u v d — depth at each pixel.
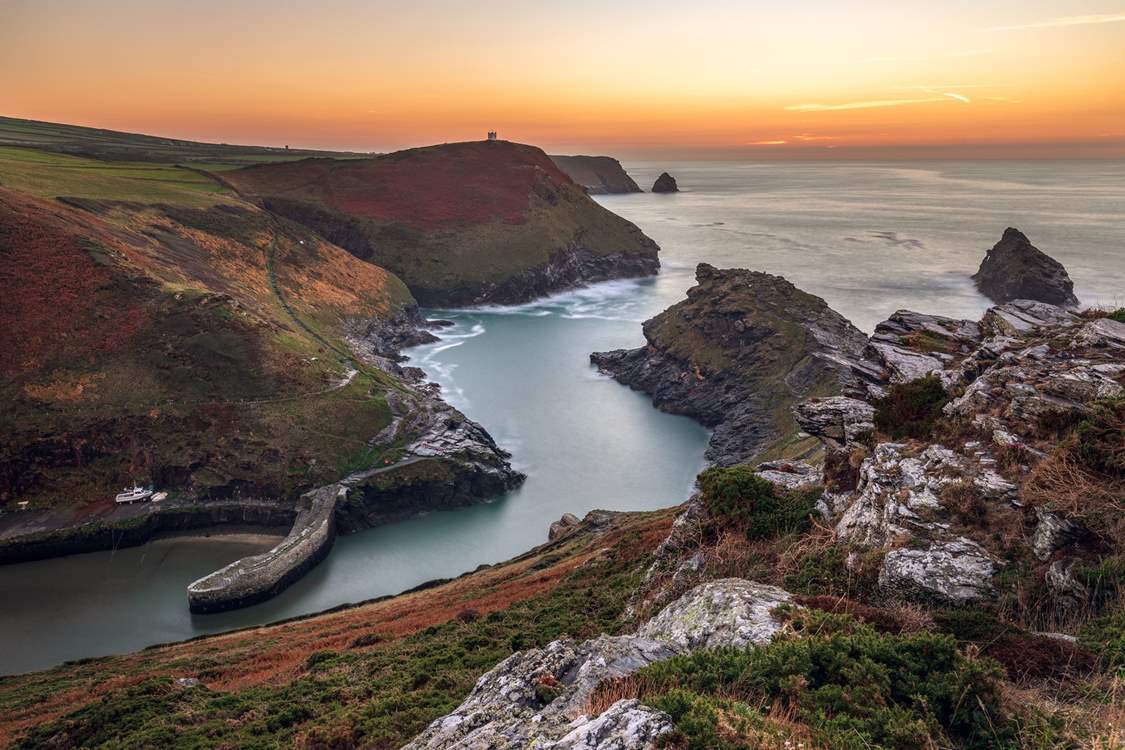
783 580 17.05
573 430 108.81
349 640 35.59
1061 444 15.42
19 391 87.62
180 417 90.56
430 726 10.77
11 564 73.19
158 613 63.75
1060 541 13.67
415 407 102.94
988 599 13.55
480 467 89.88
